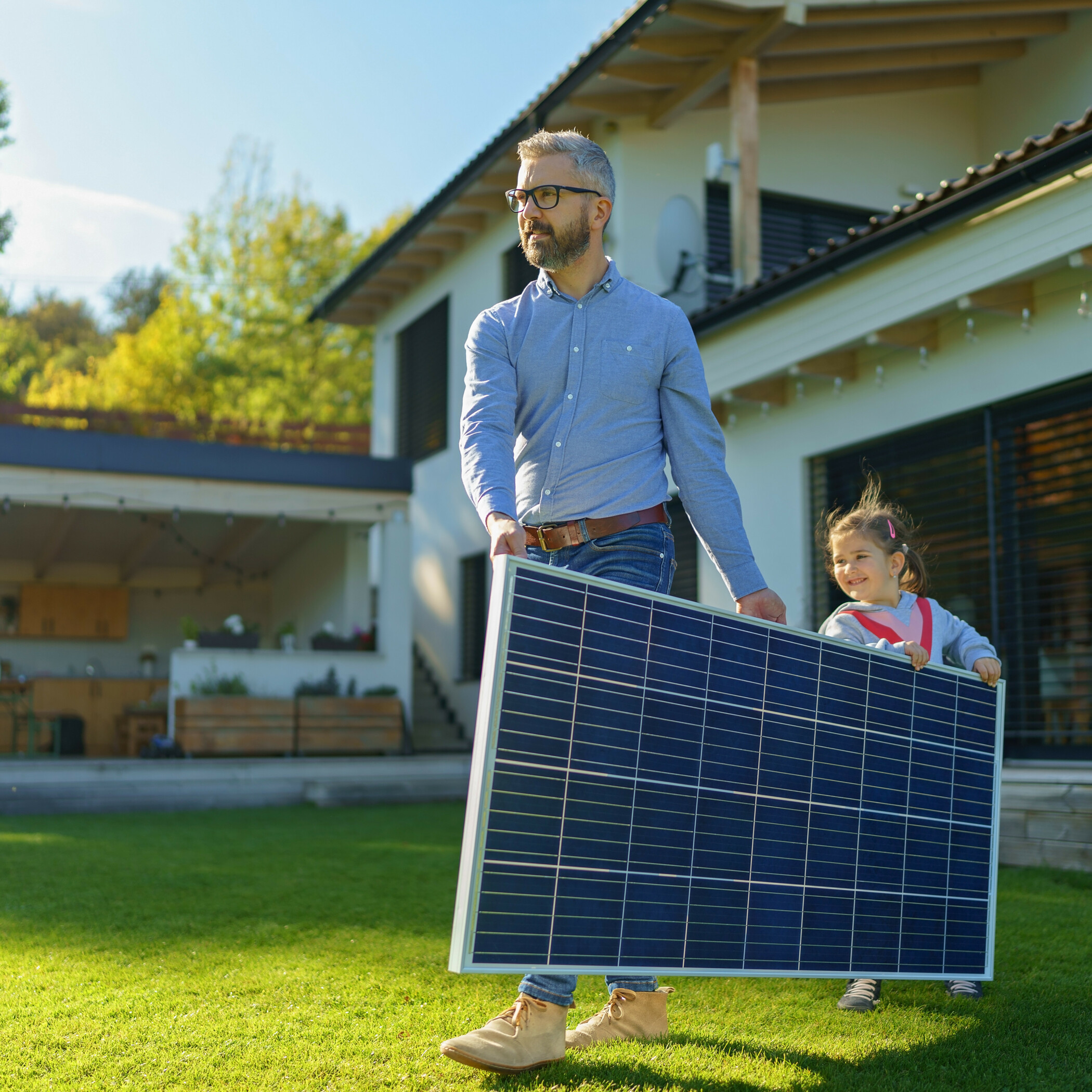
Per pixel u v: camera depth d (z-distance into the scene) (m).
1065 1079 2.16
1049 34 11.12
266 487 11.96
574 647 1.94
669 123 11.41
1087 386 6.68
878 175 12.54
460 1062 2.19
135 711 12.74
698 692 2.12
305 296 29.23
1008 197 6.46
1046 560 6.78
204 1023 2.54
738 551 2.48
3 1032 2.45
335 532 13.82
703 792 2.11
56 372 30.22
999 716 2.89
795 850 2.27
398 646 12.39
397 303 17.34
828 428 8.57
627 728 2.00
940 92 12.73
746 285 9.47
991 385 7.21
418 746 13.59
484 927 1.80
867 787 2.45
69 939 3.51
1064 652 6.68
